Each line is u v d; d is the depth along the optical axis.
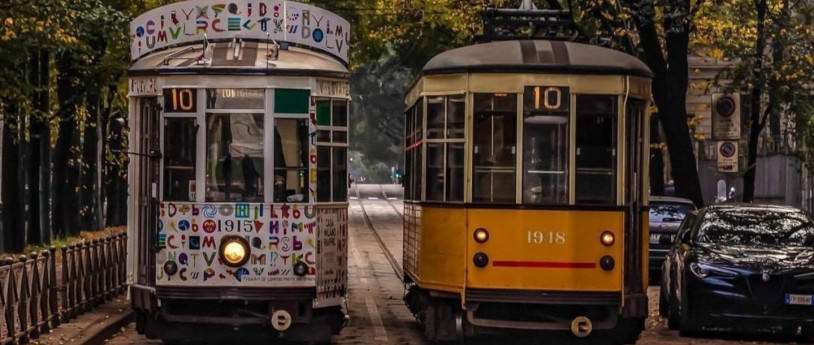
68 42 35.47
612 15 38.72
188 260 23.14
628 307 23.25
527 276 23.08
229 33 24.66
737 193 73.56
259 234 23.20
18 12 33.47
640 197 23.70
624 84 23.16
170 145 23.33
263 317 23.56
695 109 73.31
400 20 66.50
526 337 26.09
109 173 68.56
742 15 49.00
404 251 29.75
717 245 28.55
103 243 32.16
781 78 48.12
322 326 24.06
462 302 23.20
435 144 24.00
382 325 29.95
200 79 23.19
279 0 24.75
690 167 41.91
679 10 38.69
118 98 57.47
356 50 70.62
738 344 26.83
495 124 23.27
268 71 23.23
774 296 26.48
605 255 23.05
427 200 24.22
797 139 58.19
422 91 24.19
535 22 28.83
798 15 54.84
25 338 23.81
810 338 27.72
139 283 24.20
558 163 23.14
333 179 24.09
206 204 23.16
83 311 29.48
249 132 23.25
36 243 48.00
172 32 24.94
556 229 23.06
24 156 57.19
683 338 27.69
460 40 58.34
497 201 23.19
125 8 42.53
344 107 24.48
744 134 60.84
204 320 23.50
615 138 23.16
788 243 28.89
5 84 35.94
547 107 23.14
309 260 23.31
